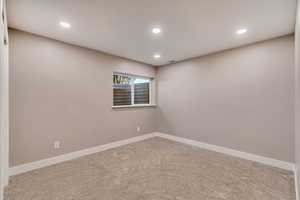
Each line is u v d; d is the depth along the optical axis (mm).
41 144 2373
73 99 2742
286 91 2326
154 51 3127
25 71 2227
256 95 2617
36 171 2223
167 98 4137
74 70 2756
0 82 1133
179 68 3859
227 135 2986
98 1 1557
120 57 3516
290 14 1774
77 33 2301
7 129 1850
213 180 2004
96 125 3078
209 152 3084
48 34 2324
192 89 3574
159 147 3400
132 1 1564
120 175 2133
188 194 1709
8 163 1969
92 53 3014
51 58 2480
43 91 2398
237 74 2840
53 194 1700
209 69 3260
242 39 2502
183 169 2322
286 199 1626
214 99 3180
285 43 2328
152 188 1823
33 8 1660
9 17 1831
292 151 2273
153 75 4332
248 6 1642
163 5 1635
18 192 1729
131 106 3770
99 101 3129
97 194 1705
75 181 1968
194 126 3545
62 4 1600
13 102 2125
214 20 1942
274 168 2346
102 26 2094
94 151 3037
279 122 2391
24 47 2219
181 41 2604
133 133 3824
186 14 1807
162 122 4273
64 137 2627
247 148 2725
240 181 1978
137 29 2186
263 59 2543
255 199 1625
